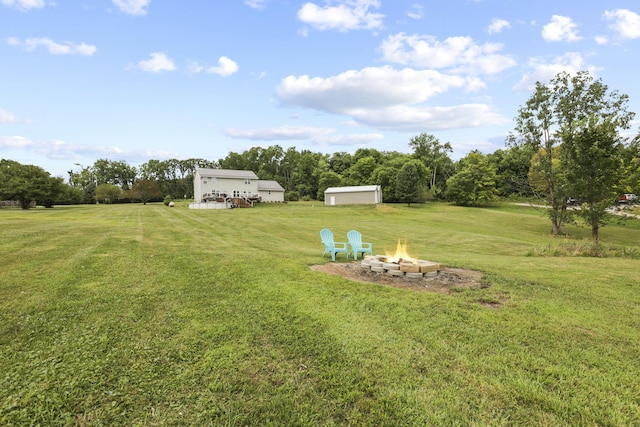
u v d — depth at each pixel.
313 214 36.44
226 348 3.62
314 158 78.69
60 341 3.73
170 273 6.75
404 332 3.99
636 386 2.96
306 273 6.71
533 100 26.02
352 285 5.89
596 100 24.34
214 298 5.22
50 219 21.48
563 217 25.20
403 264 6.76
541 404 2.72
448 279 6.55
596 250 12.38
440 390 2.89
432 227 27.20
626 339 3.89
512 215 38.78
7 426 2.46
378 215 36.97
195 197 55.09
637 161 14.65
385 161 67.94
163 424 2.52
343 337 3.84
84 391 2.88
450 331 4.04
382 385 2.98
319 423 2.54
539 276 6.99
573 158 13.90
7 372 3.12
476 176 53.34
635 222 32.19
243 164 82.19
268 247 12.46
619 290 5.95
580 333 4.03
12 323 4.14
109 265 7.34
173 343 3.73
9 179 39.50
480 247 17.64
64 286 5.66
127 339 3.82
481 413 2.62
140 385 2.98
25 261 7.44
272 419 2.59
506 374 3.13
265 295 5.33
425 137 69.12
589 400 2.77
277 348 3.64
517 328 4.13
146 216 28.31
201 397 2.83
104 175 79.31
